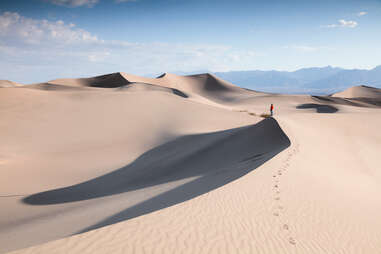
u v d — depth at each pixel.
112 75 125.75
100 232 4.66
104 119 26.30
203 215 5.94
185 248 4.54
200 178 11.02
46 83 91.19
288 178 9.13
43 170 15.79
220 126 27.62
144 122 26.78
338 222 6.71
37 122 23.50
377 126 24.22
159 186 10.98
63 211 8.83
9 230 7.00
